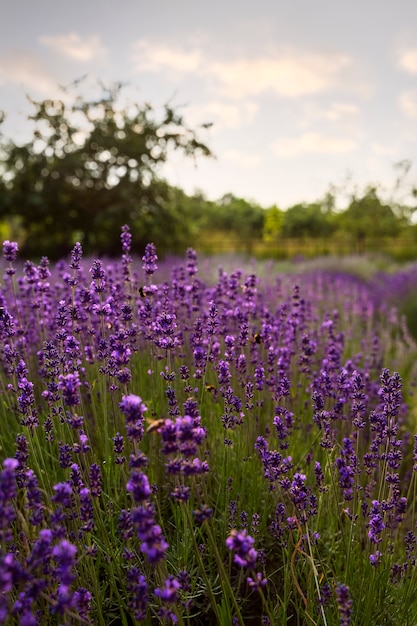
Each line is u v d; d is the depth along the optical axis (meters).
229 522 2.96
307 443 4.15
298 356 4.55
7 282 5.16
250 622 2.72
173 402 2.87
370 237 30.56
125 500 2.92
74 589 2.44
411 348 7.16
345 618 2.05
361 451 3.97
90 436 3.61
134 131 18.95
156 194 20.14
